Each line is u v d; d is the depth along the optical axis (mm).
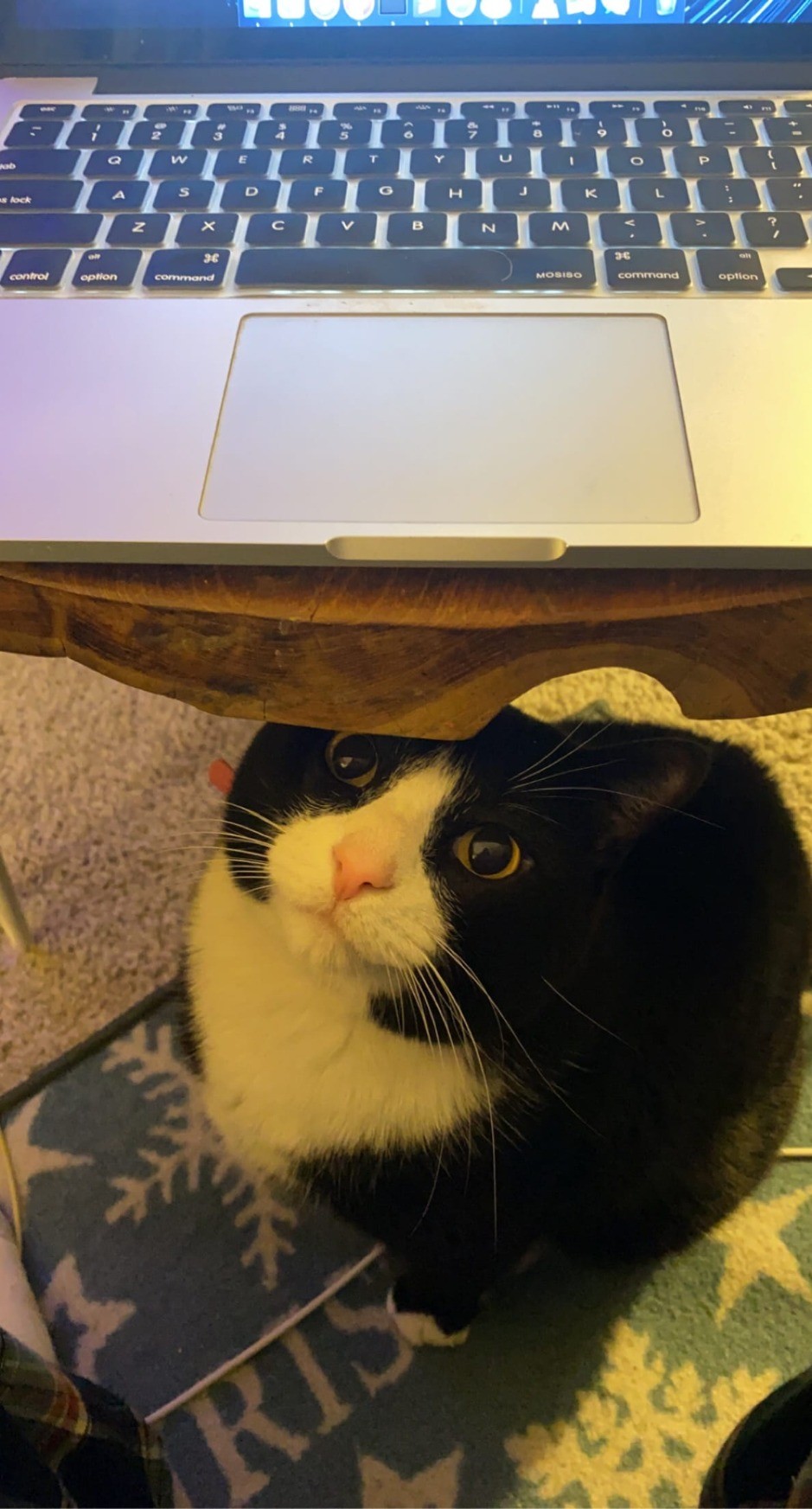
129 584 365
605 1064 608
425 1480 685
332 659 374
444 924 512
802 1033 765
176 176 471
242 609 362
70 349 406
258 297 424
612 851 554
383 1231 633
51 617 380
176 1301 752
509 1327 740
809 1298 752
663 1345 735
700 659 378
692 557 355
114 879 951
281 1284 759
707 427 383
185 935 685
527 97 510
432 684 380
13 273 427
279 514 360
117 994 891
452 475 369
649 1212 692
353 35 501
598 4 494
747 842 687
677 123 497
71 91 507
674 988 637
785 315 424
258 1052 599
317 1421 706
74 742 1036
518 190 471
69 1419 500
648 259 439
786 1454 544
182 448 375
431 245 447
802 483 367
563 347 409
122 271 429
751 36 502
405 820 521
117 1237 779
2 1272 720
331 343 409
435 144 487
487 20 498
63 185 465
